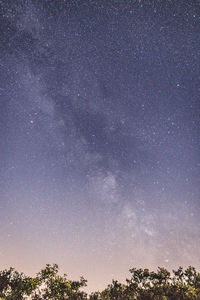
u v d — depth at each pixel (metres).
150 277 14.67
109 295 13.95
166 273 14.59
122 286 14.76
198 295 12.18
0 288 13.56
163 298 12.58
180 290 12.97
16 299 13.47
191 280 13.84
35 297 14.26
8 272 14.45
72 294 14.66
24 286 13.96
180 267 14.56
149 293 13.45
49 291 14.71
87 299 14.38
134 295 13.69
